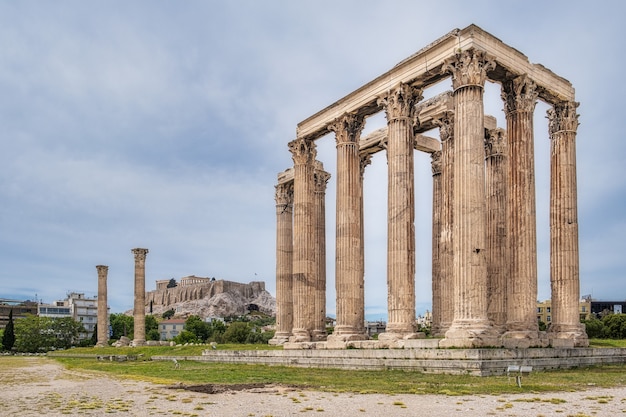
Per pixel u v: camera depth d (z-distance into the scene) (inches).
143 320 3900.1
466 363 1129.4
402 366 1272.1
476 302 1304.1
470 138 1374.3
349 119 1851.6
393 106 1628.9
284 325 2377.0
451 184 1761.8
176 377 1304.1
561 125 1663.4
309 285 2000.5
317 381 1098.7
